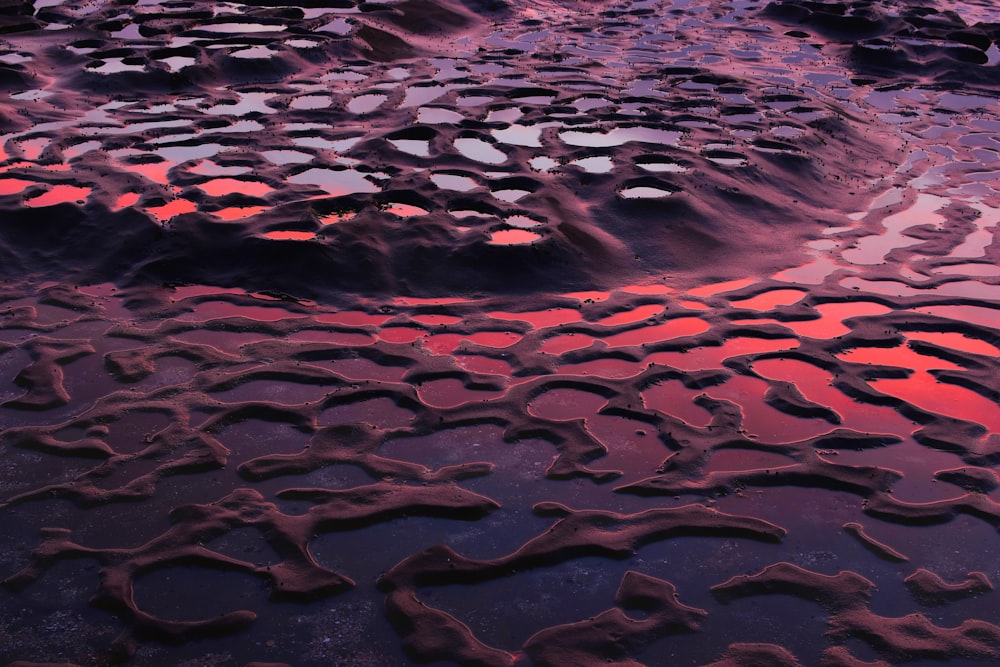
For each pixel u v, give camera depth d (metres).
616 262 8.29
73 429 5.88
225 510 5.21
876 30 16.62
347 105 11.68
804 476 5.58
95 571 4.76
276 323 7.21
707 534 5.11
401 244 8.18
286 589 4.66
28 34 14.01
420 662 4.28
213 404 6.16
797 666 4.28
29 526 5.06
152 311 7.32
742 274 8.28
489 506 5.30
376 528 5.11
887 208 9.77
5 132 10.48
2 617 4.46
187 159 9.88
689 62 14.59
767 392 6.46
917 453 5.84
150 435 5.84
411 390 6.38
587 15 17.59
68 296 7.50
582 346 7.02
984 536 5.15
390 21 15.29
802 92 13.08
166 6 15.50
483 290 7.82
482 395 6.36
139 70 12.35
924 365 6.86
